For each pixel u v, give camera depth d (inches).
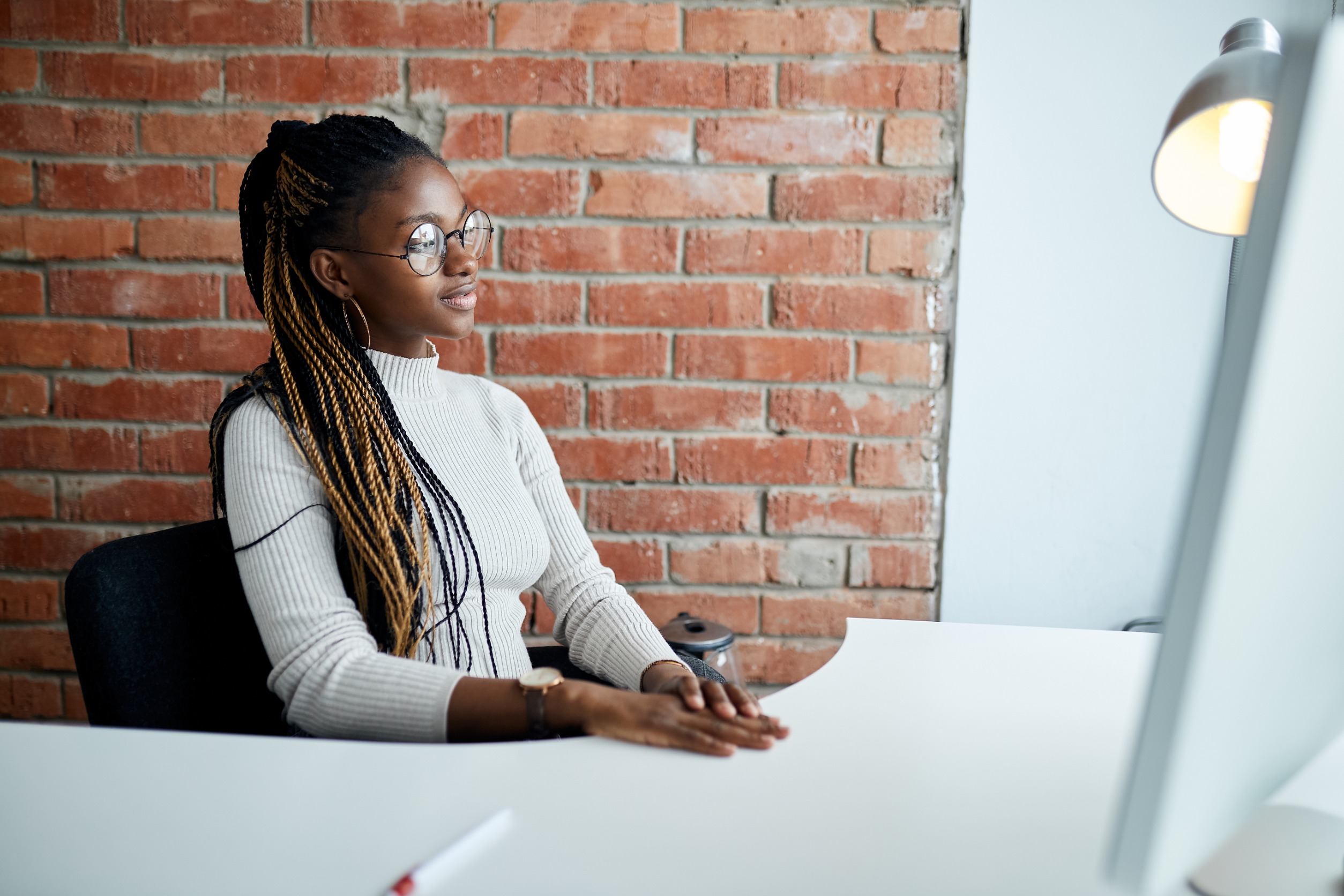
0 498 65.6
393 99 62.9
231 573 41.0
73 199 63.3
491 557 43.7
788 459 65.7
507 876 22.3
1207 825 16.3
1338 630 17.9
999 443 65.2
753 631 67.4
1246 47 35.0
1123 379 64.1
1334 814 24.7
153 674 37.1
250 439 40.2
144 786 26.1
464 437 46.4
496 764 27.8
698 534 66.7
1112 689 33.6
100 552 37.5
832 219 63.4
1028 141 62.4
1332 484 15.5
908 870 22.9
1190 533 14.0
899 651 36.7
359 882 22.2
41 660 66.9
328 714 35.5
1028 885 22.4
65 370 64.7
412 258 42.2
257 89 62.7
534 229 63.9
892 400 65.0
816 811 25.5
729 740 29.1
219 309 64.3
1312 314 13.6
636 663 43.7
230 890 21.9
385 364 44.3
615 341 64.8
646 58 62.6
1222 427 13.6
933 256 63.5
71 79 62.3
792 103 62.6
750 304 64.3
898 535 66.3
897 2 61.7
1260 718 16.6
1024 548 66.2
